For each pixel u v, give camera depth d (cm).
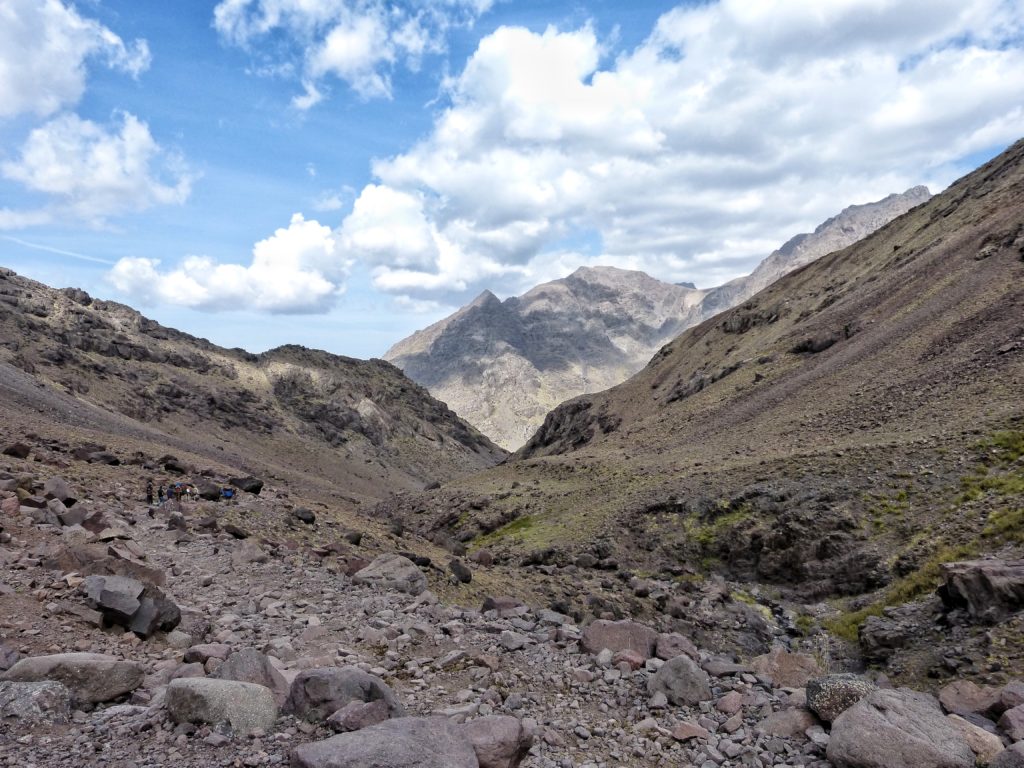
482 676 1093
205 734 714
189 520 2105
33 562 1359
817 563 3306
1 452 2600
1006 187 10225
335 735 711
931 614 2072
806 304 13238
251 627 1238
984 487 3008
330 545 2262
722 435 7594
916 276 9325
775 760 848
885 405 5550
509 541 5778
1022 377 4469
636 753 866
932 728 796
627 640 1305
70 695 782
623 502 5466
